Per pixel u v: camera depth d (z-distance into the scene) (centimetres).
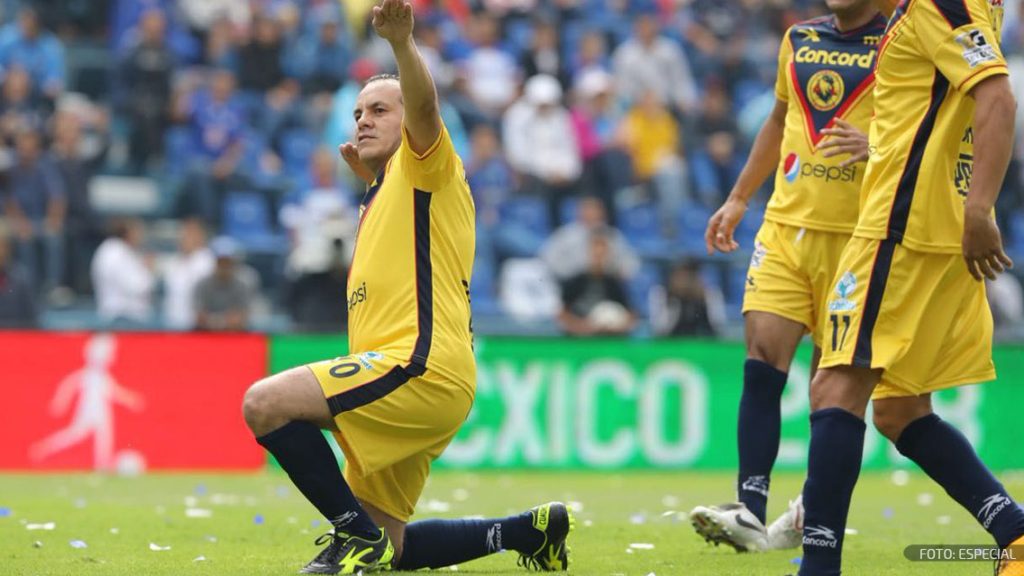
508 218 6019
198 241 5350
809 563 1652
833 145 2170
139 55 6150
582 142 6369
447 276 1811
